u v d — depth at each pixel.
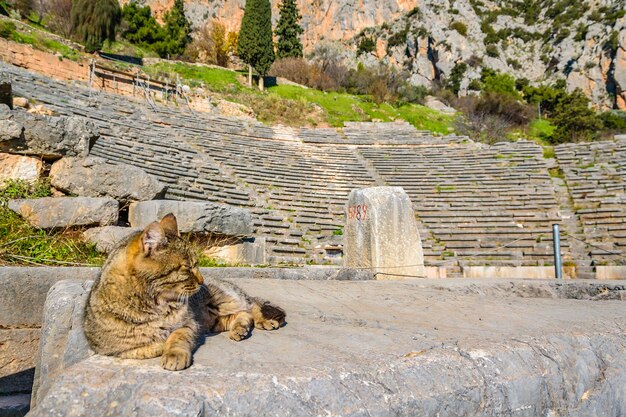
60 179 8.62
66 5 39.50
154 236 2.83
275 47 63.00
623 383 3.50
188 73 42.12
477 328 3.80
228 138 28.00
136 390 2.16
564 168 25.83
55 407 2.12
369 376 2.47
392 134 35.06
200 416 2.02
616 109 73.69
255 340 3.21
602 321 4.21
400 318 4.37
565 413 3.07
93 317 2.90
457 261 17.70
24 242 6.98
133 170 9.42
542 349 3.22
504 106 54.81
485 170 26.42
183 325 2.92
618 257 17.34
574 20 89.75
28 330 4.91
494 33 90.75
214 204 9.74
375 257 10.02
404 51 86.50
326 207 21.36
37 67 26.66
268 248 16.45
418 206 22.55
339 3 94.06
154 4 78.50
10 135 8.15
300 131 33.38
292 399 2.20
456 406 2.57
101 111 23.09
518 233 19.62
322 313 4.58
